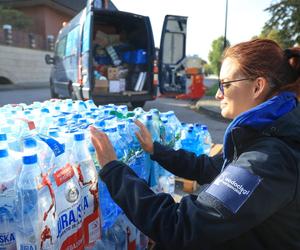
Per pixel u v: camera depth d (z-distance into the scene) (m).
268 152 1.05
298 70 1.18
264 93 1.17
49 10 27.88
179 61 9.77
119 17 8.11
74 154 1.37
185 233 1.04
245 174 1.03
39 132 1.59
